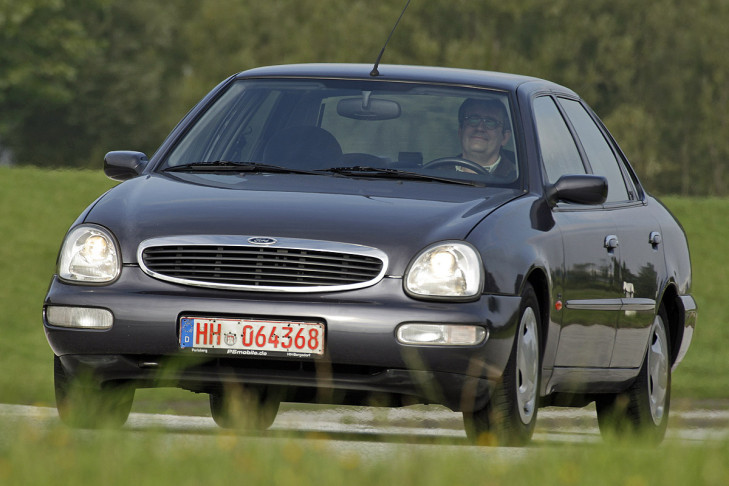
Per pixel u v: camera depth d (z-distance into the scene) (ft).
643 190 99.55
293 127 82.74
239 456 44.65
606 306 83.25
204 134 84.99
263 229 68.44
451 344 66.69
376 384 67.05
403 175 77.97
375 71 86.89
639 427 92.27
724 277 303.68
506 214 72.95
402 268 67.41
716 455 48.96
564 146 86.79
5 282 241.14
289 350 66.59
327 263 67.41
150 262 68.90
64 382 71.67
